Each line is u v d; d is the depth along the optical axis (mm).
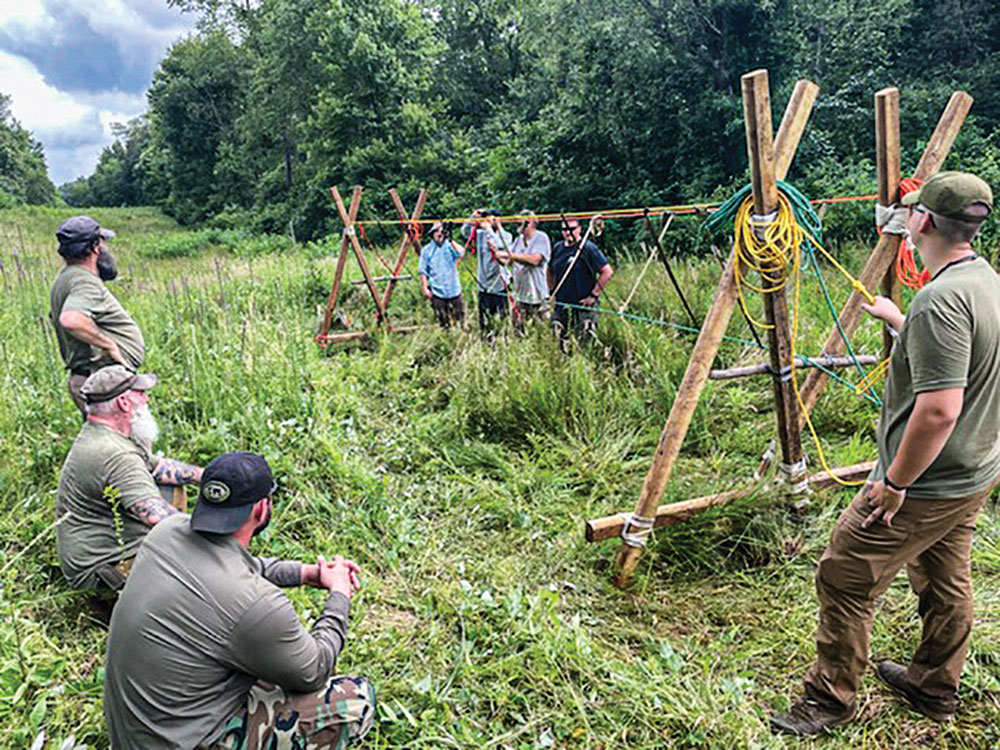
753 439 4523
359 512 3814
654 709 2561
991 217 9602
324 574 2396
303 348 6066
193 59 45281
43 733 2328
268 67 32188
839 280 7094
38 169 71500
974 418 2119
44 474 3979
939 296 2010
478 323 7008
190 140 45938
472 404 5148
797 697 2678
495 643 2881
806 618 3055
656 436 4637
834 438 4559
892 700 2633
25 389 4797
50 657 2666
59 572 3268
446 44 27656
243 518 1916
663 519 3406
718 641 2979
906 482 2125
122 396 2908
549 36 15844
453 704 2609
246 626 1827
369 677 2686
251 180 40281
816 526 3533
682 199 13062
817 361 3410
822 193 11227
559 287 5855
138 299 8625
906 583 3197
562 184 14383
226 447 4258
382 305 7531
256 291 8820
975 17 13680
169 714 1815
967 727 2518
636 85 13688
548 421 4828
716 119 12945
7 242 16625
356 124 24734
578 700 2566
